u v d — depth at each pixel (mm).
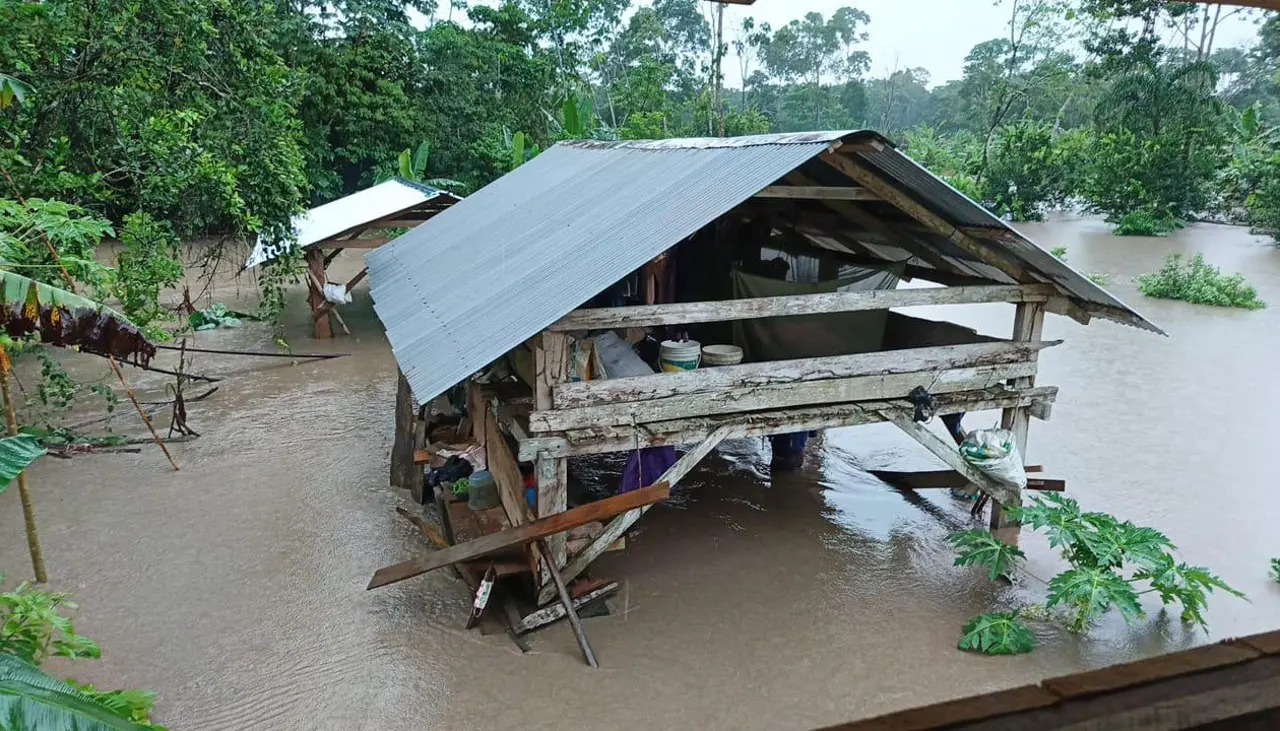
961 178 36875
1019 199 37750
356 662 6418
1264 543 8367
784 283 8062
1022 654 6465
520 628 6688
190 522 8844
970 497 9523
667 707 5863
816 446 11336
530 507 7051
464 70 32969
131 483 9883
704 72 43031
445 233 11375
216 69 11750
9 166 9531
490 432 8219
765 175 6031
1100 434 11617
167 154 10625
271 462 10586
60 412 12406
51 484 9836
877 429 12078
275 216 12625
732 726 5672
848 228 8609
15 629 5176
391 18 33031
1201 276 21375
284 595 7402
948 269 8570
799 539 8492
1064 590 6539
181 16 10680
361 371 14883
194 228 12109
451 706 5906
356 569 7879
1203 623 6645
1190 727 1052
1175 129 33219
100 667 6328
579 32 37656
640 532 8648
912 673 6238
